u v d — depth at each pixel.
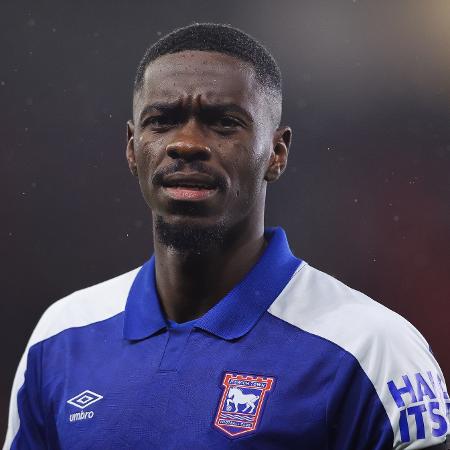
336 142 28.33
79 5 27.92
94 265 27.73
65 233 27.73
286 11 28.36
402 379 7.28
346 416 7.26
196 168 7.25
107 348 8.09
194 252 7.55
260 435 7.16
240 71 7.52
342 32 28.53
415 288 27.62
